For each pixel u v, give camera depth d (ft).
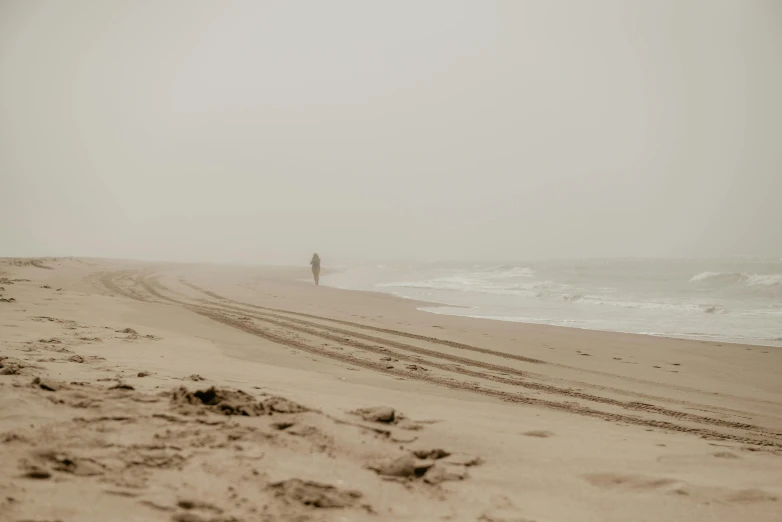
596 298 75.25
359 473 10.64
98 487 8.56
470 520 9.41
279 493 9.27
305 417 13.08
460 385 26.68
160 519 7.85
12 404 11.66
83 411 11.77
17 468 8.77
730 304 69.77
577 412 22.58
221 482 9.36
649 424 21.24
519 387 27.55
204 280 100.63
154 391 14.05
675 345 41.83
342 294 78.43
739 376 32.58
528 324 51.62
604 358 36.94
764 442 19.42
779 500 11.66
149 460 9.82
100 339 27.37
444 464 11.91
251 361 27.12
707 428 21.33
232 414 12.76
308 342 36.99
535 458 13.24
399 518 9.14
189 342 30.50
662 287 95.30
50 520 7.28
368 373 27.55
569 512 10.27
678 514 10.61
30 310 36.17
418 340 41.27
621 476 12.46
